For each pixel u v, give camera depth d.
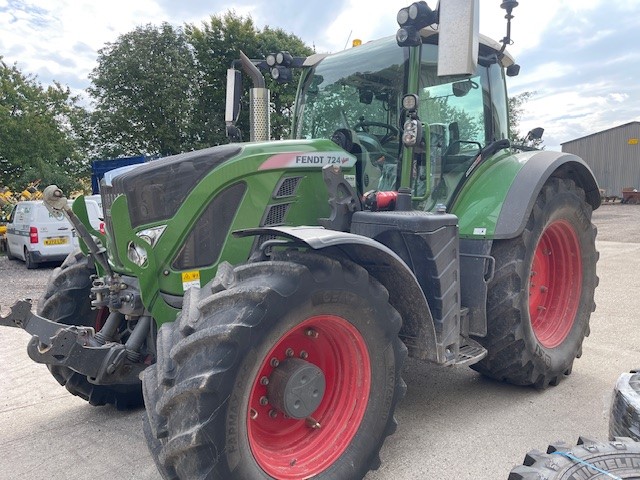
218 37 19.42
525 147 4.50
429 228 2.83
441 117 3.63
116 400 3.71
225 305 2.21
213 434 2.03
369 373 2.56
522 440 3.08
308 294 2.25
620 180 35.53
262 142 3.10
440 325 2.91
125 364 2.90
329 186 2.98
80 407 3.86
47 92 22.27
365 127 3.65
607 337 5.07
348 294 2.40
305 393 2.43
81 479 2.82
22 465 2.99
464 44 2.66
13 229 12.58
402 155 3.34
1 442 3.29
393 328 2.61
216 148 2.92
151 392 2.32
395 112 3.45
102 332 3.15
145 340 3.03
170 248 2.79
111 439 3.30
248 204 2.91
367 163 3.54
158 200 2.81
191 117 20.19
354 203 3.12
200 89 20.34
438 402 3.65
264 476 2.25
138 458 3.05
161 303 2.83
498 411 3.49
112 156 20.86
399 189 3.23
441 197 3.62
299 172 3.09
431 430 3.23
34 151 20.73
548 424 3.29
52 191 2.99
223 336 2.07
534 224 3.59
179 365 2.15
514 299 3.45
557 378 3.90
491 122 4.08
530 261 3.57
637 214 22.31
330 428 2.58
